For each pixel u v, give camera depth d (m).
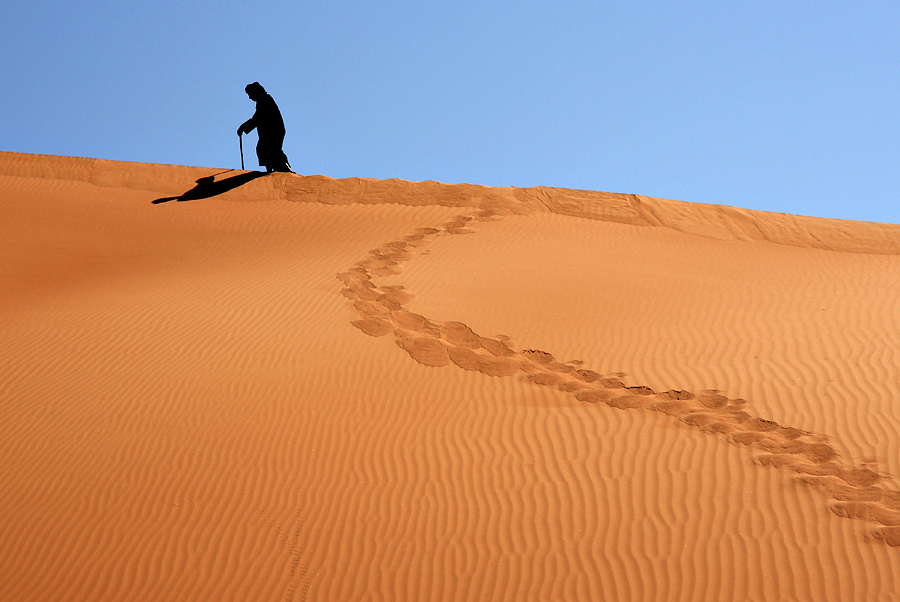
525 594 8.74
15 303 14.67
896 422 10.53
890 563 8.62
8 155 22.25
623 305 14.58
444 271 15.99
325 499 9.93
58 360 12.41
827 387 11.47
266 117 21.45
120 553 9.14
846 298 14.37
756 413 11.09
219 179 21.59
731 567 8.82
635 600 8.58
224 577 8.96
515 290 15.12
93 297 14.82
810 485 9.70
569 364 12.66
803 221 18.36
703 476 10.04
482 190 20.00
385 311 14.18
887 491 9.44
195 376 12.02
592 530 9.43
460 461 10.54
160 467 10.24
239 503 9.84
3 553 9.08
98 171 21.84
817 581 8.55
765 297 14.72
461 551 9.26
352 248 17.42
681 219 18.73
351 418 11.28
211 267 16.59
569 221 18.84
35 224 19.00
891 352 12.17
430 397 11.79
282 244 17.95
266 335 13.22
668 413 11.28
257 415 11.21
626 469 10.27
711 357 12.62
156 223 19.47
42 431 10.78
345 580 8.97
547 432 11.03
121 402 11.38
